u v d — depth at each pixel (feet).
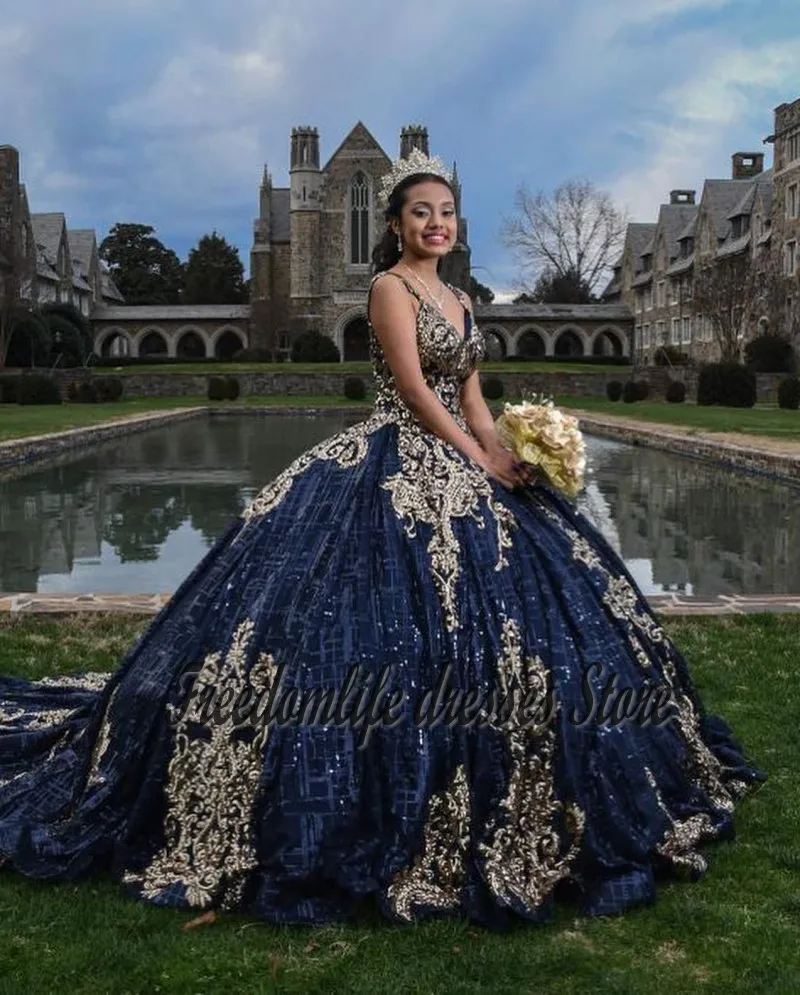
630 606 9.76
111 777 9.11
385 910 8.10
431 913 8.15
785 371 124.06
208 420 99.35
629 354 201.77
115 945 7.88
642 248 200.85
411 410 9.85
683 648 16.16
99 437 72.79
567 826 8.43
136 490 44.06
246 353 175.52
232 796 8.43
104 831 9.02
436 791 8.27
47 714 11.80
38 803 9.81
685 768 9.64
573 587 9.14
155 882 8.57
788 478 45.62
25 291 167.32
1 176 157.48
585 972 7.61
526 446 9.59
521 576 9.02
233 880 8.37
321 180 189.47
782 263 131.44
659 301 184.85
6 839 9.14
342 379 141.49
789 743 12.30
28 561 27.48
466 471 9.55
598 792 8.50
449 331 9.81
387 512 9.19
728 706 13.58
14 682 13.30
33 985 7.42
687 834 9.06
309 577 8.88
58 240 189.37
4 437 61.41
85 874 8.90
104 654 15.81
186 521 35.09
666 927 8.23
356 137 187.62
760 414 87.04
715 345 156.15
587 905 8.40
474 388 10.56
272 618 8.73
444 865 8.27
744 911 8.43
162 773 8.76
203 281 244.01
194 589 9.64
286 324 199.31
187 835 8.63
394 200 9.96
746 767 11.06
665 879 9.00
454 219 10.00
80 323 172.35
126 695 9.21
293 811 8.16
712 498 40.86
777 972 7.58
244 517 9.98
